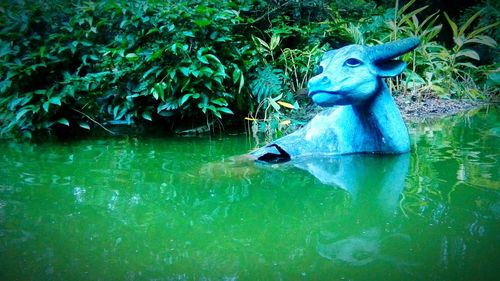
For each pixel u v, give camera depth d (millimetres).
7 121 4035
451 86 5516
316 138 2828
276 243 1424
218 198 1939
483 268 1180
